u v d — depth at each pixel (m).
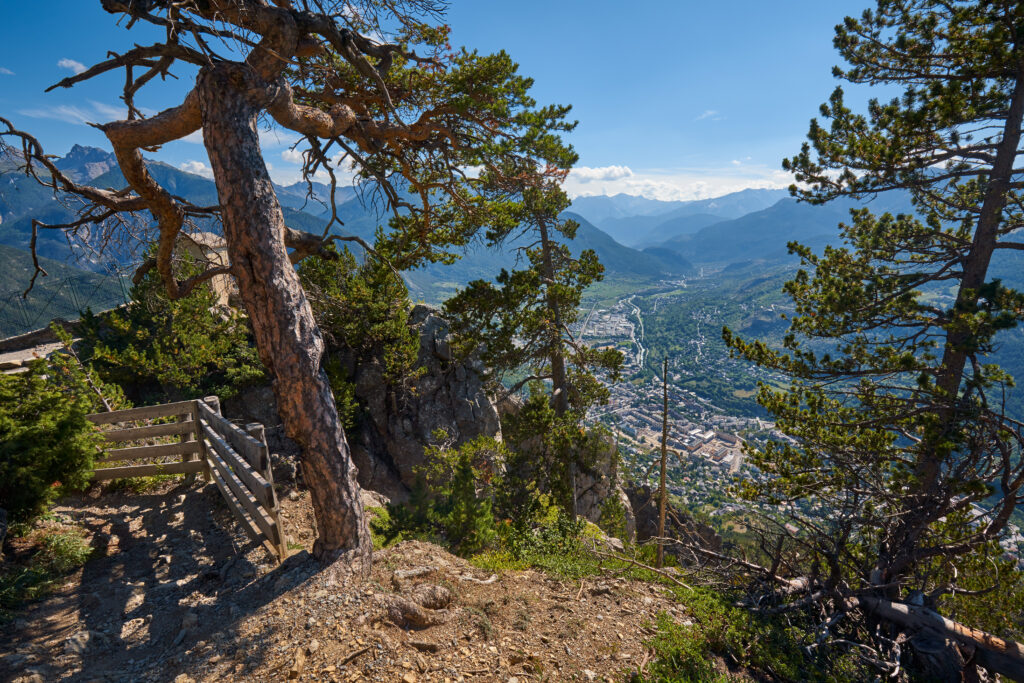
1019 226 10.97
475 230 15.87
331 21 6.99
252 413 18.72
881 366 11.77
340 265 21.22
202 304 18.28
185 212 7.40
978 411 9.57
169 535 8.30
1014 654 7.52
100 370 16.64
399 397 22.55
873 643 8.06
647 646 6.31
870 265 13.63
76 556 7.28
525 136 15.54
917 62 12.22
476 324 20.17
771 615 8.12
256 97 6.21
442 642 5.43
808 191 13.23
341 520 6.51
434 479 20.50
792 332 13.43
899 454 11.32
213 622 5.71
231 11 6.07
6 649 5.22
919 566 10.52
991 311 10.62
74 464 8.20
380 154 10.00
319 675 4.56
